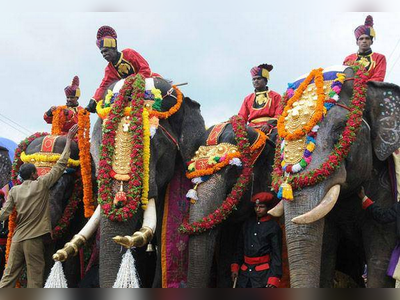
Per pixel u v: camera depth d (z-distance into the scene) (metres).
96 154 7.47
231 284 8.00
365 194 7.00
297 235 6.18
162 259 7.68
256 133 8.14
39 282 7.77
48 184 8.01
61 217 8.44
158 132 7.61
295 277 6.09
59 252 6.68
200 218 7.49
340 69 6.98
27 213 7.85
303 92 6.85
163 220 7.80
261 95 9.58
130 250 6.57
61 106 9.49
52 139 8.69
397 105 7.08
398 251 6.66
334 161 6.31
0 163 10.58
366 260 6.96
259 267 7.19
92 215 7.34
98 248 8.02
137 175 6.94
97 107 7.73
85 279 7.89
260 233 7.27
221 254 8.11
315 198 6.26
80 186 8.60
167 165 7.73
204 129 8.40
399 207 6.55
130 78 7.68
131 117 7.31
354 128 6.50
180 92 8.08
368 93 7.06
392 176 6.97
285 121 6.73
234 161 7.64
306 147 6.45
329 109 6.64
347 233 7.27
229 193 7.73
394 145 6.92
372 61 8.27
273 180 6.59
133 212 6.73
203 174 7.64
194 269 7.40
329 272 7.30
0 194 10.39
